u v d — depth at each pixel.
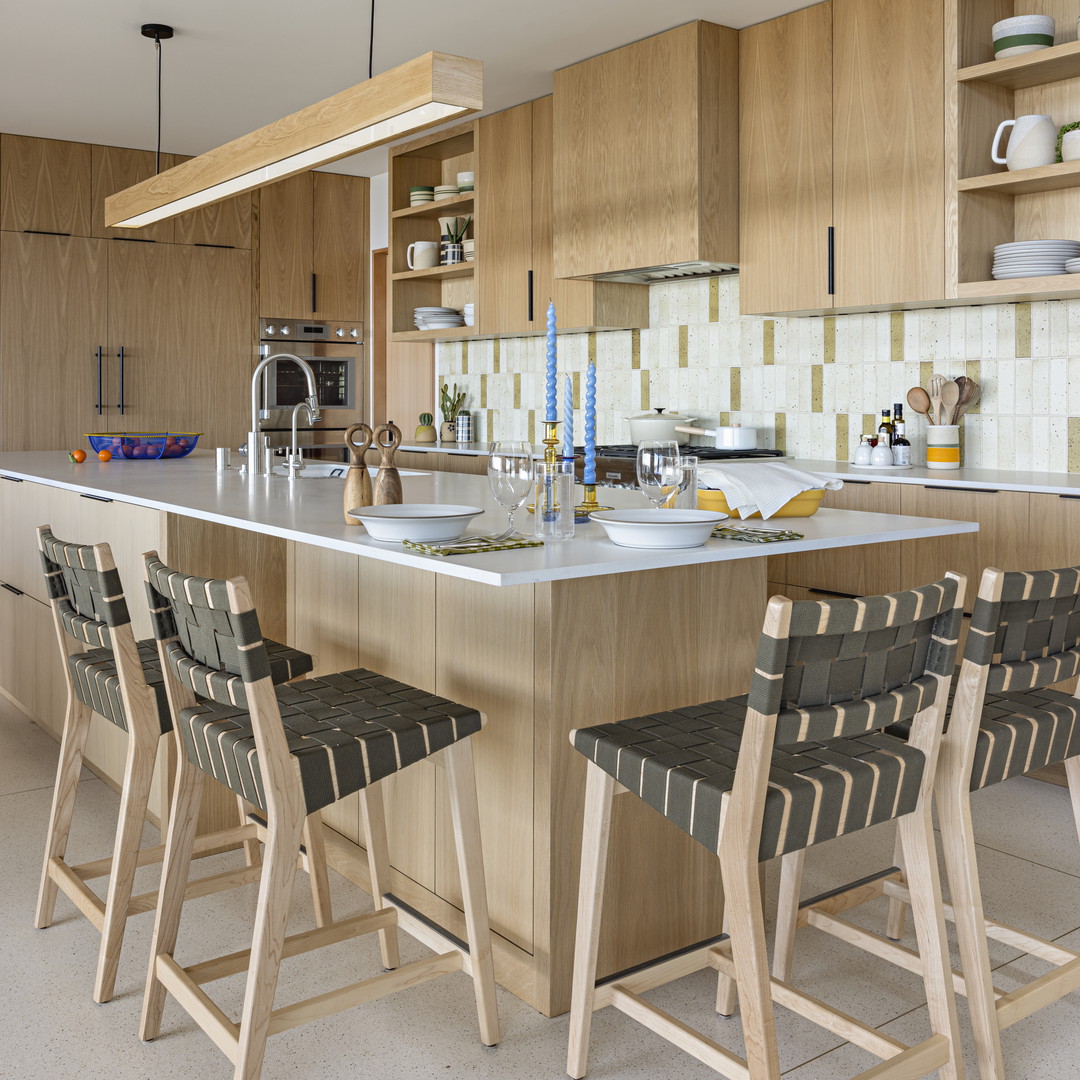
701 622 2.10
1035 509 3.21
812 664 1.38
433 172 6.06
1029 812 3.02
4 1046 1.89
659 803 1.53
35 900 2.46
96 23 4.15
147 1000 1.90
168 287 6.19
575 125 4.60
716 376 4.82
